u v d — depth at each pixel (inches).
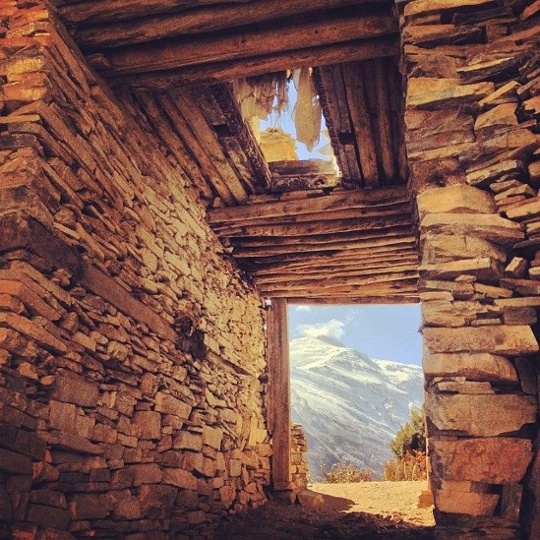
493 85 151.4
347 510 345.4
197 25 191.9
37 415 153.2
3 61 172.7
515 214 138.9
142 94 229.1
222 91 227.3
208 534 252.1
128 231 214.7
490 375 127.3
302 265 352.5
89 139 193.2
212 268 304.8
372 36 195.3
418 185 150.4
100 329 187.0
